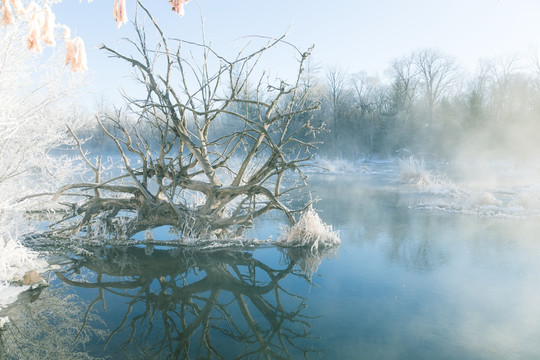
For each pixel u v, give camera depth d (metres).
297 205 11.85
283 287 5.07
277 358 3.25
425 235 7.84
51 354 3.40
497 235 7.77
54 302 4.61
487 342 3.51
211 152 8.19
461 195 13.76
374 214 10.32
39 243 7.01
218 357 3.30
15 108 5.11
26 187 6.64
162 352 3.43
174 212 7.62
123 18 2.40
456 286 4.96
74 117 6.78
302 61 7.49
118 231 7.52
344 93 56.19
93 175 16.25
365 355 3.29
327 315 4.17
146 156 7.94
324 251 6.77
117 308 4.46
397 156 40.75
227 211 8.98
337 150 44.31
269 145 7.50
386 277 5.36
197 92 7.25
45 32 2.33
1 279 5.01
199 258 6.38
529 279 5.17
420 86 56.41
